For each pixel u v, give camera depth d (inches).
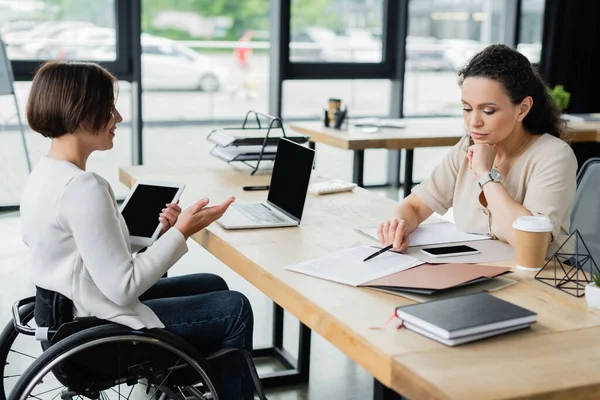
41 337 71.9
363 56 235.3
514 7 249.1
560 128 85.2
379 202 103.0
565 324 59.4
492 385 48.8
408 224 87.0
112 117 73.9
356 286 67.4
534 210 78.9
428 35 246.7
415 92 249.1
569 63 247.4
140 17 203.5
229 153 120.6
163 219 83.7
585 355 53.7
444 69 251.3
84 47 202.2
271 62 225.1
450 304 59.4
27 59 197.9
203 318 77.8
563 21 244.7
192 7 227.6
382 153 248.8
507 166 84.0
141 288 70.4
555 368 51.5
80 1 199.3
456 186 89.2
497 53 78.5
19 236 179.2
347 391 109.0
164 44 227.3
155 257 72.1
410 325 57.6
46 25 197.8
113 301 69.8
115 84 74.4
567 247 80.1
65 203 68.5
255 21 231.9
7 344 83.4
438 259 75.1
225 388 78.8
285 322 137.4
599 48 248.8
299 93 231.3
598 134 173.8
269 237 84.4
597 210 96.2
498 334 56.7
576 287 68.2
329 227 89.3
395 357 52.5
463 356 53.0
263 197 104.7
